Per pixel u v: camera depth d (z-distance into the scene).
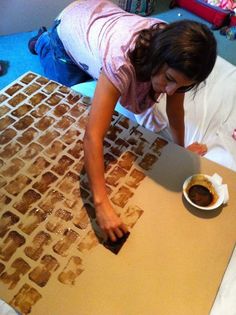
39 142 0.99
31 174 0.92
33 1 1.98
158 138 1.05
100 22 1.19
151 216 0.88
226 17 2.40
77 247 0.81
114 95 0.86
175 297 0.76
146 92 0.99
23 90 1.12
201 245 0.84
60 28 1.43
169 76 0.76
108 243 0.82
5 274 0.75
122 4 2.34
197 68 0.71
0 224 0.82
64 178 0.92
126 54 0.83
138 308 0.73
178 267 0.80
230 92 1.52
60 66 1.70
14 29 2.08
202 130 1.42
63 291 0.74
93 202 0.88
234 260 0.86
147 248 0.82
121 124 1.07
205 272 0.80
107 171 0.95
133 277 0.77
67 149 0.98
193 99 1.42
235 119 1.44
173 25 0.75
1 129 1.00
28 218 0.84
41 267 0.77
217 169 0.99
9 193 0.88
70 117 1.06
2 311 0.69
